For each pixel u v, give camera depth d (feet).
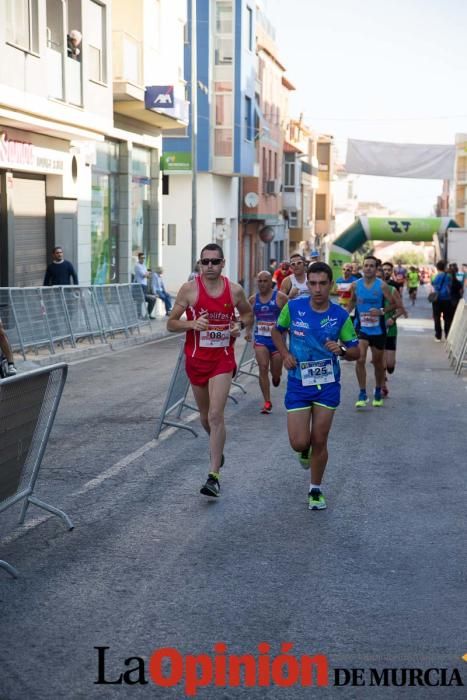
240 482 28.89
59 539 22.76
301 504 26.40
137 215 102.32
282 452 33.58
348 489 28.25
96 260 90.99
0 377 35.01
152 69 97.71
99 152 91.45
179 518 24.75
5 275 71.56
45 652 16.22
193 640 16.84
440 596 19.21
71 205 81.82
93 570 20.52
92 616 17.88
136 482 28.60
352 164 139.64
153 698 14.66
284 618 17.92
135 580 19.90
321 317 25.32
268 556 21.68
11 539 22.74
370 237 184.65
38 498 26.55
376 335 43.96
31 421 21.99
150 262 107.14
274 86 195.52
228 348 27.45
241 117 146.00
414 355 72.08
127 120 96.73
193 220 105.29
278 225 204.23
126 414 40.68
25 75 65.21
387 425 39.63
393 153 139.33
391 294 44.11
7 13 62.23
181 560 21.30
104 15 81.25
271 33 191.11
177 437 35.81
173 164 137.28
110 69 82.28
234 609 18.34
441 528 24.26
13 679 15.20
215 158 145.18
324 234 297.33
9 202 70.85
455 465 31.91
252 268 183.52
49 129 71.72
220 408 27.02
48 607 18.30
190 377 27.71
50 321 64.80
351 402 46.29
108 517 24.73
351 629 17.42
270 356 42.27
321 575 20.42
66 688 14.92
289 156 215.31
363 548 22.40
